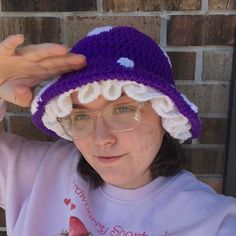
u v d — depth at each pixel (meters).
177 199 0.53
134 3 0.60
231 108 0.61
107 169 0.49
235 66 0.60
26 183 0.59
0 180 0.59
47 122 0.53
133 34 0.49
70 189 0.57
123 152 0.48
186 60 0.62
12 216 0.58
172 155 0.55
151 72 0.47
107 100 0.46
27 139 0.64
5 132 0.62
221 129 0.65
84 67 0.46
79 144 0.50
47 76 0.50
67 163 0.59
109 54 0.47
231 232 0.50
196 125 0.51
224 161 0.65
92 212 0.55
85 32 0.62
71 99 0.47
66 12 0.61
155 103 0.47
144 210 0.53
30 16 0.62
